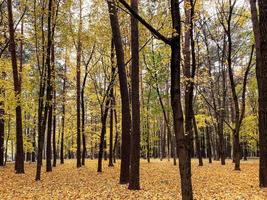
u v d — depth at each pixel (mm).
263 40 14750
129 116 17469
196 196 12984
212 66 41938
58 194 13781
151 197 12906
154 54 28156
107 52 26625
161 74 29547
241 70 38125
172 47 8297
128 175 17359
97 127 43656
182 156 8203
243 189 14734
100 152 25078
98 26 24031
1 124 30719
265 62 15000
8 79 25969
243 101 26469
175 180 18875
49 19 18703
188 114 14828
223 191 14234
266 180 15320
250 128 38188
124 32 26141
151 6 19844
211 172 23578
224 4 26500
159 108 36531
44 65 20297
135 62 15773
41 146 19406
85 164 35344
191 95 14922
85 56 31578
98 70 32938
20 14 26359
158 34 8258
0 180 19047
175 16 8336
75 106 44438
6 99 23375
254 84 33031
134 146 15336
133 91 15648
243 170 24875
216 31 31844
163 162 38906
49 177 20953
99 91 34562
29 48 29672
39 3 19906
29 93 28969
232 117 41562
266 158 15344
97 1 23250
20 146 23641
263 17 14641
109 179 19672
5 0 25406
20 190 15062
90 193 14047
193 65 15320
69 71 35000
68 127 45062
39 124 19438
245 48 29297
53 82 20047
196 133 32125
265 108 15344
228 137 54031
